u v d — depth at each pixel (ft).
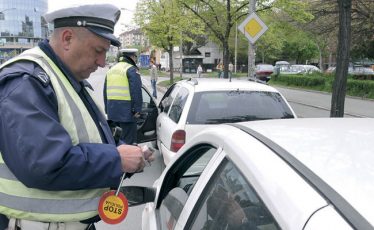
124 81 21.24
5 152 5.38
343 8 26.35
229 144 5.70
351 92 73.61
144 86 25.35
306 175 4.19
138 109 21.56
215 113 16.76
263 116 16.89
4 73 5.46
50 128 5.25
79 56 6.05
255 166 4.72
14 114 5.17
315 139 5.36
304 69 135.64
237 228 4.76
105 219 6.01
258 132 5.80
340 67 27.14
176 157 8.36
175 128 16.75
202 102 17.01
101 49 6.15
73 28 5.92
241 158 5.13
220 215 5.30
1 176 5.63
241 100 17.21
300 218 3.62
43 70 5.64
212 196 5.71
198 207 6.03
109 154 5.71
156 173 21.40
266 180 4.37
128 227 15.16
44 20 6.32
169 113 19.72
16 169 5.33
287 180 4.18
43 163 5.12
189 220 6.12
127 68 21.31
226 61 61.87
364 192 3.82
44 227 5.90
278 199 4.02
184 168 7.95
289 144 5.13
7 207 5.68
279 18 67.36
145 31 99.86
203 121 16.58
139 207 16.90
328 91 81.56
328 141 5.27
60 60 6.05
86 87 6.70
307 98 69.77
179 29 93.25
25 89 5.29
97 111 6.61
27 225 5.89
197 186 6.31
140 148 6.11
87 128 6.02
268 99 17.49
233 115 16.75
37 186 5.39
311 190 3.92
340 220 3.42
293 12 56.24
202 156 7.01
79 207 5.98
